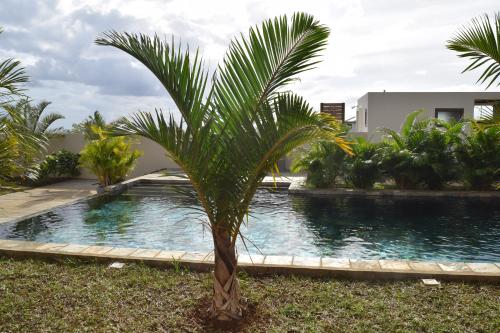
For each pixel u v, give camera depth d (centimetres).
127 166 1330
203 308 369
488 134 1139
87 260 501
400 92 1873
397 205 1038
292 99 314
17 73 405
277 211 972
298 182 1344
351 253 657
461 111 1852
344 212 959
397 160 1193
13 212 892
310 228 813
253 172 331
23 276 454
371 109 1892
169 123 312
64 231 789
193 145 319
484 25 418
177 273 459
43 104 1573
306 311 360
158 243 711
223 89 338
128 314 357
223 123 343
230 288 345
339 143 324
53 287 416
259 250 674
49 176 1522
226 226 343
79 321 344
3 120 413
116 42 318
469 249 675
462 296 389
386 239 735
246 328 331
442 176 1189
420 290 406
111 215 934
